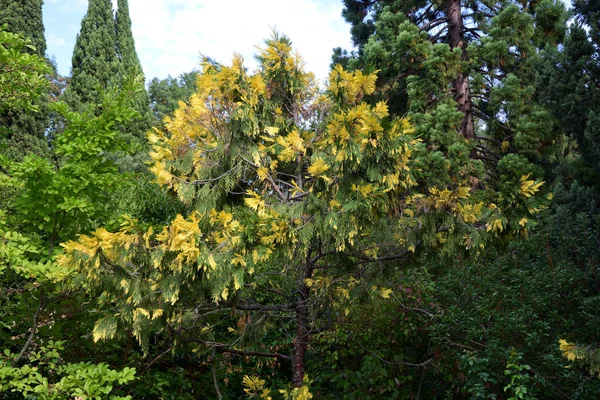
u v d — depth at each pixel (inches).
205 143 170.1
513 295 221.9
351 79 162.9
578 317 215.3
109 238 133.0
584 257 255.3
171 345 212.2
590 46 356.8
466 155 400.8
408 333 234.7
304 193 155.6
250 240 140.9
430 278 242.7
